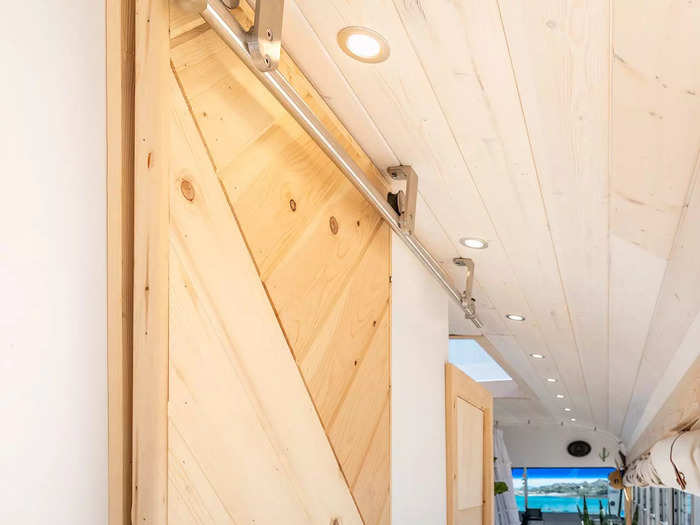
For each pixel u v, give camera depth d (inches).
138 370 31.3
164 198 32.3
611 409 248.5
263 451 43.3
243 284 42.1
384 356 73.8
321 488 53.2
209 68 39.6
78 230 30.3
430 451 92.4
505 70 48.8
